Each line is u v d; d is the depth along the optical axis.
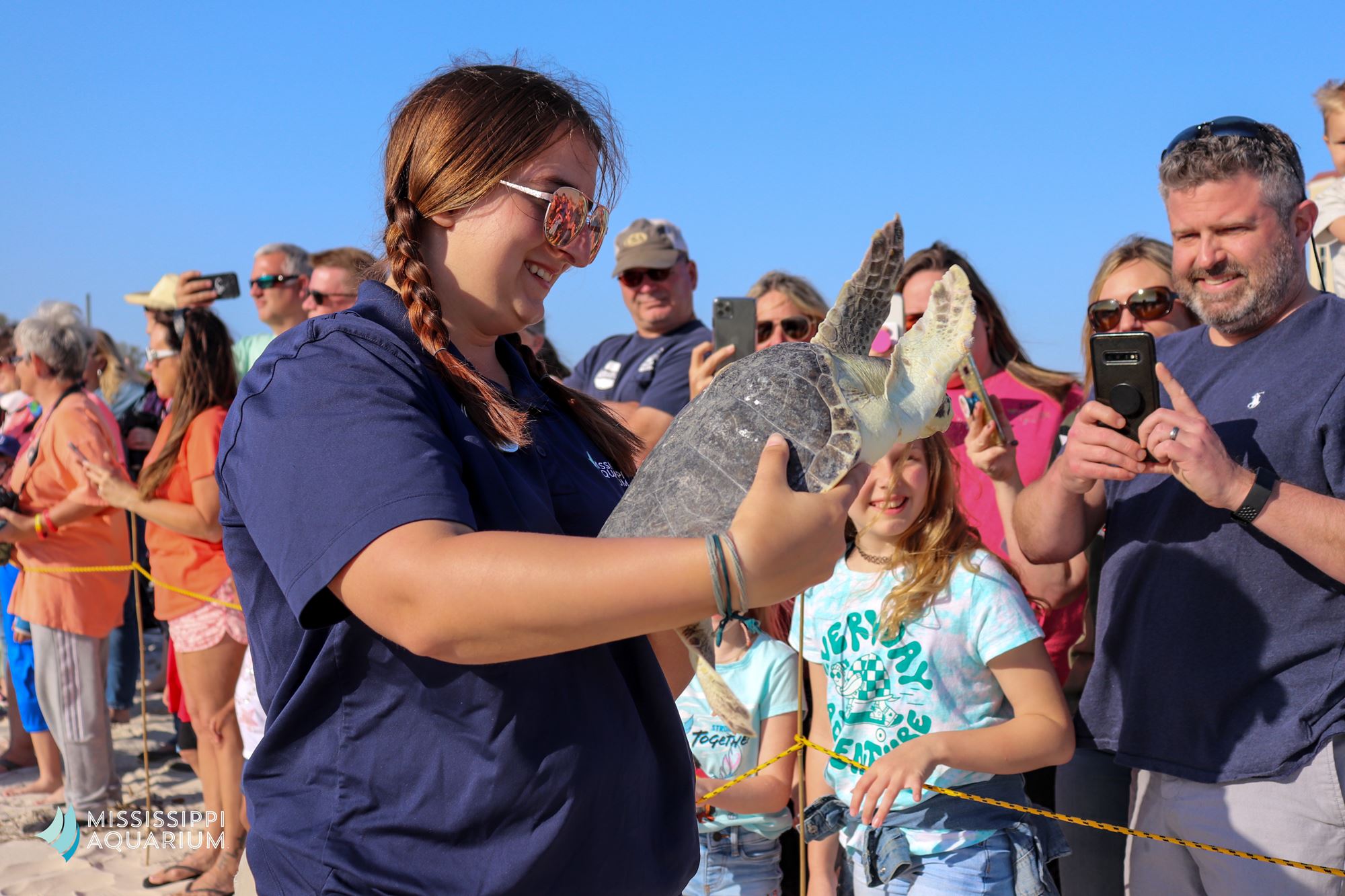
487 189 1.44
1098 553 3.45
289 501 1.28
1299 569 2.42
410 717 1.41
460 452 1.42
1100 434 2.52
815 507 1.26
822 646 2.92
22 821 5.14
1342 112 4.32
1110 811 3.02
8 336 8.33
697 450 1.53
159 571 4.46
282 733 1.47
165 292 5.23
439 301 1.52
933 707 2.70
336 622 1.36
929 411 1.73
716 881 3.04
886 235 1.97
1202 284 2.65
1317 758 2.36
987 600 2.70
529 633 1.17
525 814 1.43
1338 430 2.42
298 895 1.45
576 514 1.64
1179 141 2.70
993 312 4.16
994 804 2.53
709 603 1.19
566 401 1.84
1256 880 2.39
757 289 5.20
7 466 6.43
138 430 7.63
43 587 5.09
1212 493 2.35
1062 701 2.65
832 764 2.85
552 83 1.53
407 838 1.42
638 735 1.58
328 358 1.38
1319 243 4.47
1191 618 2.55
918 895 2.58
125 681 6.81
